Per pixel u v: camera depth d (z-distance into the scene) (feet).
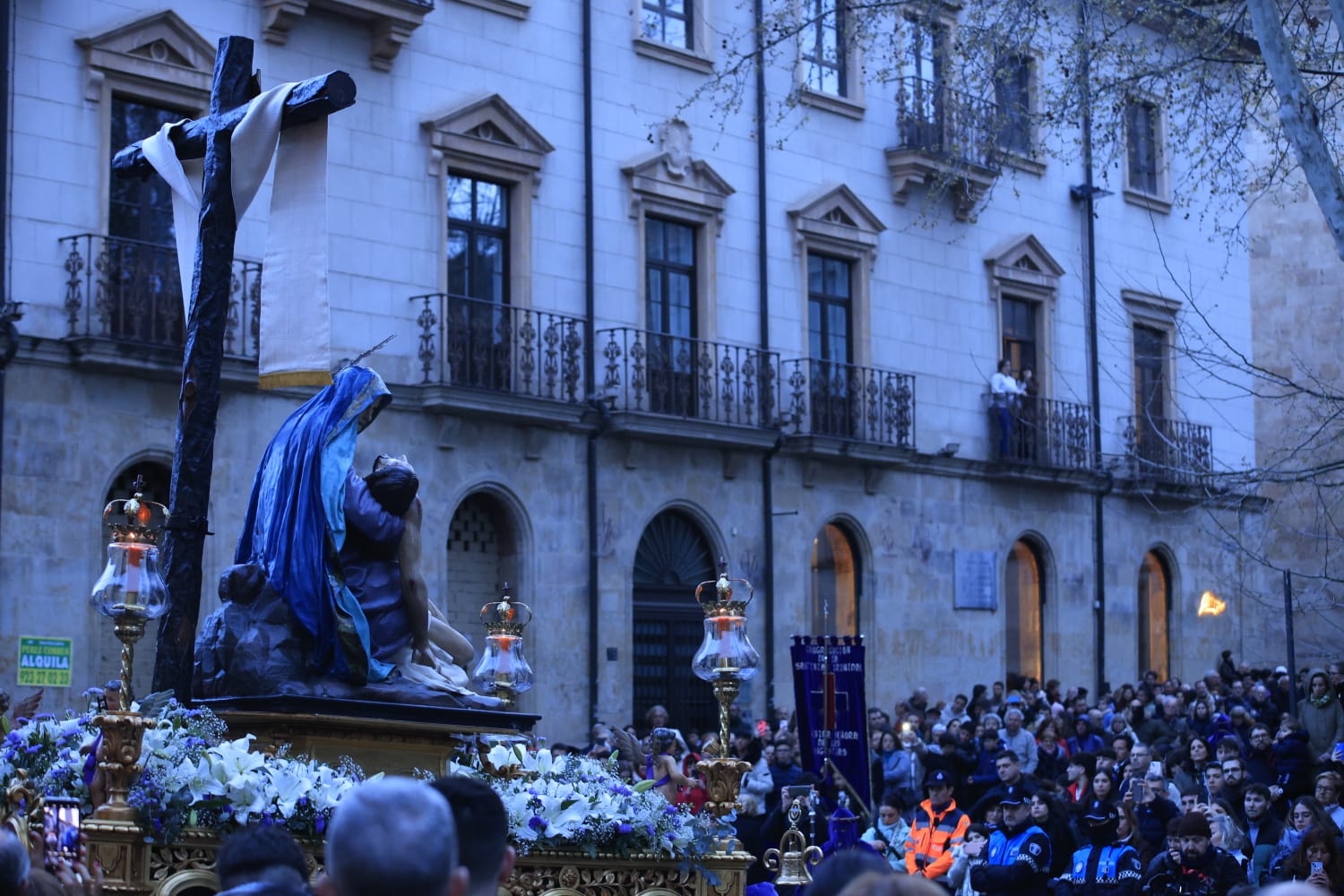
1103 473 107.55
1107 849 43.62
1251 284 126.93
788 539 91.50
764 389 90.33
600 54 86.07
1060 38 104.17
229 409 71.05
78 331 67.21
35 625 65.62
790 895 34.83
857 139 97.09
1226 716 69.00
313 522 28.63
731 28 91.71
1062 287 108.17
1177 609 112.98
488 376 79.25
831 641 54.70
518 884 27.35
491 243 81.71
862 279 96.53
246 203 30.22
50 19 67.72
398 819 13.64
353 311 75.87
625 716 83.66
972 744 65.46
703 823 29.40
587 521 82.99
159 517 69.92
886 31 94.38
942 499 99.66
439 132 78.89
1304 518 117.91
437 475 77.71
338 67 76.23
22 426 65.72
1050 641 105.60
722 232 90.22
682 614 87.71
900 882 12.83
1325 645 116.37
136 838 23.38
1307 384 120.67
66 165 67.72
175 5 71.41
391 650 29.43
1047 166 107.14
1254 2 47.42
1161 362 113.60
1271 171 73.20
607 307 85.15
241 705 27.73
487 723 29.55
